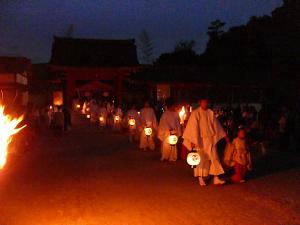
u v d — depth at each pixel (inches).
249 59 1360.7
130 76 1651.1
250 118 759.7
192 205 353.7
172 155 599.2
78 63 1696.6
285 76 1010.7
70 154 674.2
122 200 371.6
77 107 1865.2
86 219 316.2
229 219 313.9
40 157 639.1
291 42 973.2
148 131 713.6
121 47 1812.3
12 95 1151.6
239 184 437.4
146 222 307.6
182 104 736.3
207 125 434.3
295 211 335.0
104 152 700.0
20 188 421.7
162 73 1269.7
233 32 1662.2
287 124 706.2
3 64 1257.4
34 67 1937.7
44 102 1856.5
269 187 422.0
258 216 321.1
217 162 432.1
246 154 447.2
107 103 1425.9
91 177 478.0
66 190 411.5
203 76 1244.5
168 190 410.3
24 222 310.5
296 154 658.2
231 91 1224.2
